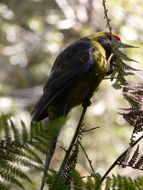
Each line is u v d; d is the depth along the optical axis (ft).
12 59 59.06
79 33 57.16
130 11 54.03
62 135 47.50
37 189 33.81
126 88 10.24
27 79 59.06
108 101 50.72
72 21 57.06
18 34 59.31
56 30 57.57
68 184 9.13
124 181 7.40
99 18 56.39
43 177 7.95
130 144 9.24
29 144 6.23
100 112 50.24
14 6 59.00
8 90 52.60
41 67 58.80
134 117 9.33
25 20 60.08
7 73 59.06
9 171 6.56
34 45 58.13
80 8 57.36
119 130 48.91
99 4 56.59
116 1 53.78
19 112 48.62
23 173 6.59
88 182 7.78
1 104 48.03
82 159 47.57
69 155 9.71
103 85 50.19
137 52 50.03
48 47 56.95
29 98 53.93
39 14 60.08
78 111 50.88
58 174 7.70
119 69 10.66
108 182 7.47
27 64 60.03
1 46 58.70
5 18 59.06
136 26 53.47
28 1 59.26
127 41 51.93
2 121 6.06
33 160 6.43
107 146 48.42
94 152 48.14
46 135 6.05
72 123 49.62
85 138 48.88
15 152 6.35
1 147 6.30
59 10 60.64
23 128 6.24
